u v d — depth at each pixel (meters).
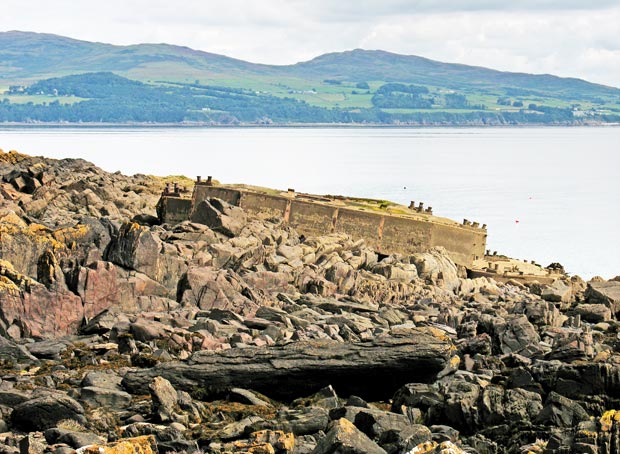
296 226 93.25
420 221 92.00
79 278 55.88
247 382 45.19
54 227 68.12
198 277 61.66
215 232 76.56
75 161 119.69
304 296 67.94
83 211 88.94
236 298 62.41
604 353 50.50
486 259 99.19
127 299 57.78
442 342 46.19
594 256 141.62
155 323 53.03
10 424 39.56
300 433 39.03
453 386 43.25
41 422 39.22
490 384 45.41
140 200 99.69
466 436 40.47
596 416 41.59
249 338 53.38
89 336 53.34
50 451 35.09
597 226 175.50
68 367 48.34
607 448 35.34
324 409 40.97
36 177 94.25
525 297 79.81
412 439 36.78
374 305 68.31
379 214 92.38
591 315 70.06
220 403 44.06
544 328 60.66
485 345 53.38
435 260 85.00
